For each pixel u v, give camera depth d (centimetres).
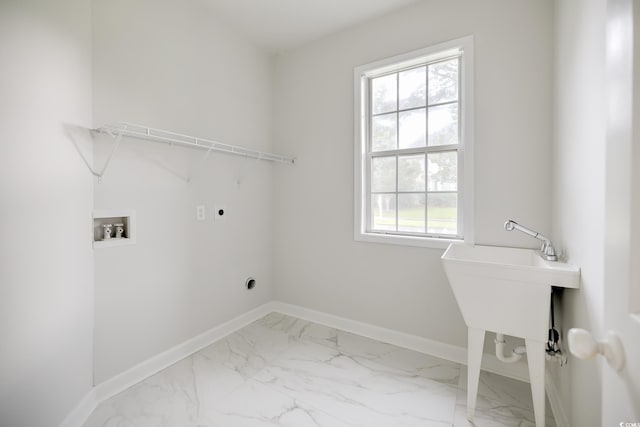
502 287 129
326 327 245
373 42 219
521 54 167
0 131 97
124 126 148
